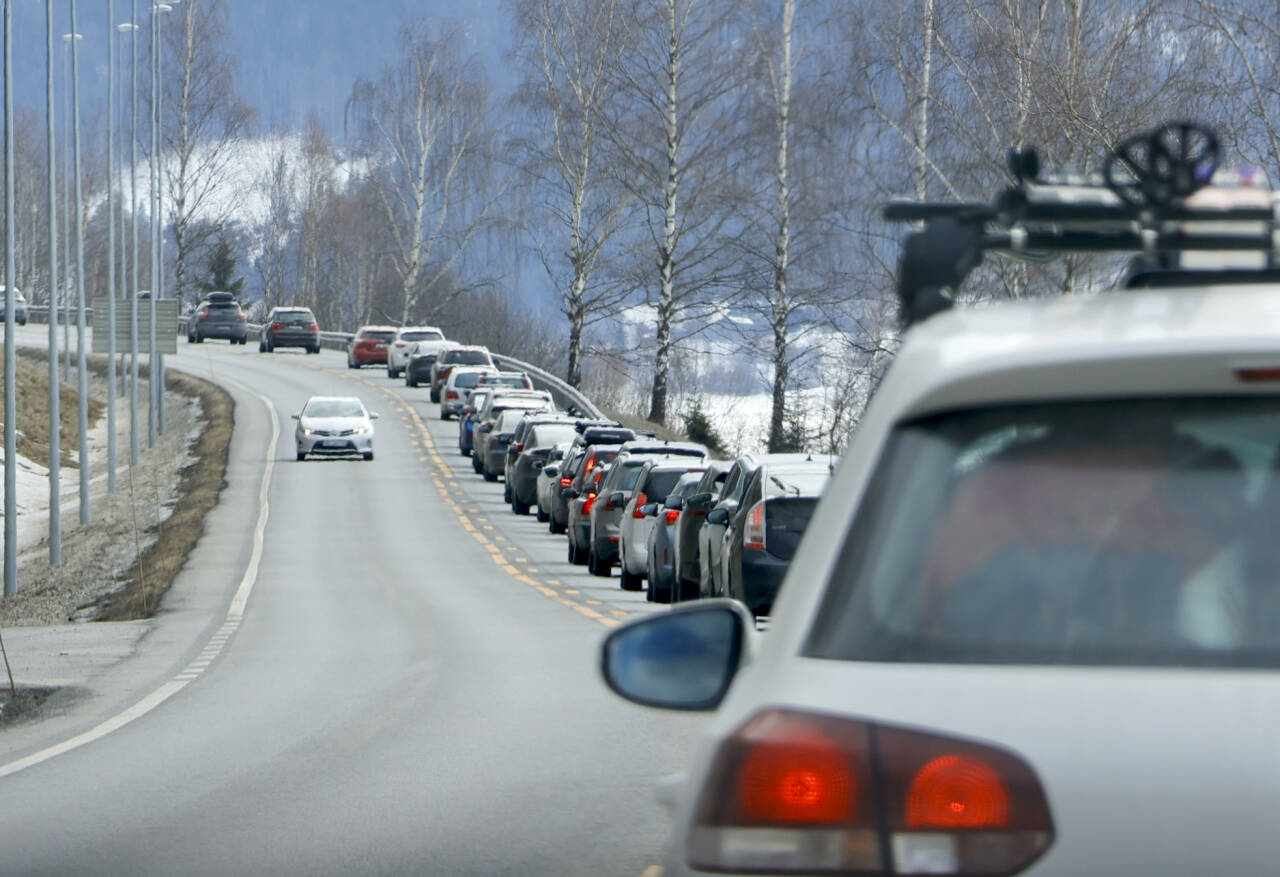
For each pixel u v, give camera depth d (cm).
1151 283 1116
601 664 1397
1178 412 954
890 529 975
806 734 923
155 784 4122
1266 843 853
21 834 3516
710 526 8000
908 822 897
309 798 3850
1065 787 876
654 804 3669
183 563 12356
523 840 3316
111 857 3266
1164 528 930
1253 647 894
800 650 967
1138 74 11438
